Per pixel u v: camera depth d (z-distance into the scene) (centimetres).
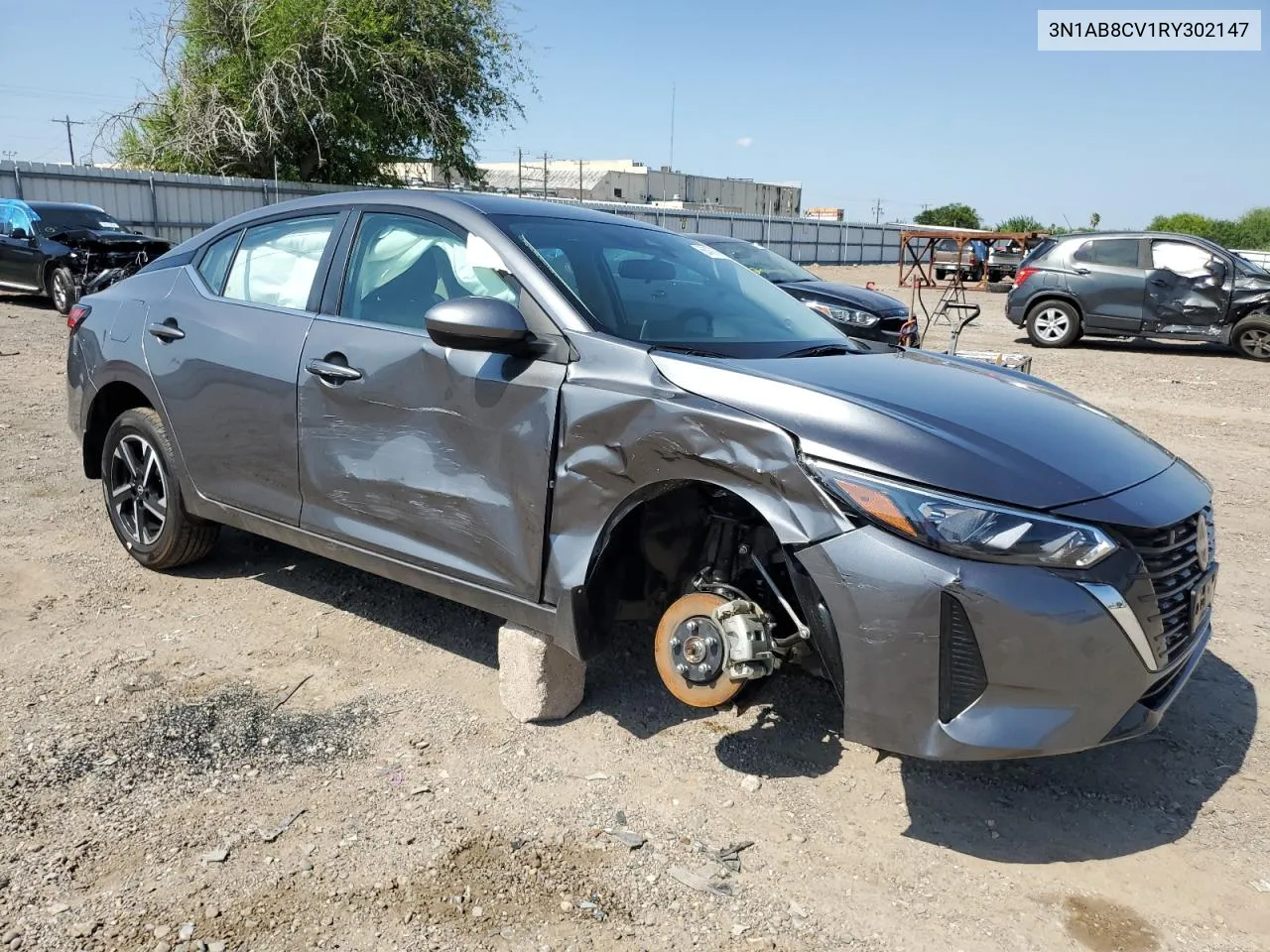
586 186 6856
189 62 2830
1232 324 1408
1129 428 329
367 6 2802
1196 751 337
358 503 351
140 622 404
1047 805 302
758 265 1082
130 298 446
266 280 396
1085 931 248
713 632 294
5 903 240
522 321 303
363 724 332
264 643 390
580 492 296
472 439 318
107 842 265
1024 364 653
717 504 303
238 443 389
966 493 249
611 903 250
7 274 1584
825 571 256
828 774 312
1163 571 265
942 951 239
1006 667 245
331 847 268
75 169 2284
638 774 308
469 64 2967
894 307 997
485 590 322
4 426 734
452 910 245
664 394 284
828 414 267
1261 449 816
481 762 311
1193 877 271
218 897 246
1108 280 1470
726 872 264
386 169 3153
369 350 344
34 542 487
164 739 317
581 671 341
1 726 320
